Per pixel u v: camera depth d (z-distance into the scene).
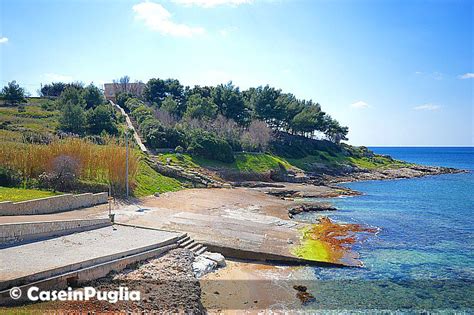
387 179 74.62
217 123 66.00
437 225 30.97
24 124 49.81
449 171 91.38
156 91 84.06
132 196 32.59
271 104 82.00
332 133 98.75
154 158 48.69
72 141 31.53
